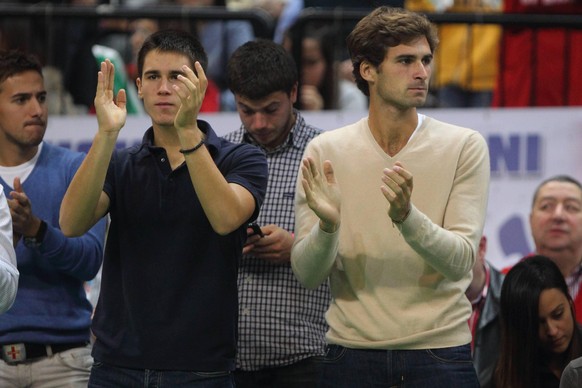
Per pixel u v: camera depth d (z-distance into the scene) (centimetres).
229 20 1827
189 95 1055
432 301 1138
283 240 1298
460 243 1108
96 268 1325
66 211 1105
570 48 1867
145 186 1141
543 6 1969
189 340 1123
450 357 1130
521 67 1881
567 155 1752
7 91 1329
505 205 1744
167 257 1130
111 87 1097
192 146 1071
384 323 1136
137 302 1130
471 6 2133
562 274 1423
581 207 1523
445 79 2012
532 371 1338
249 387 1351
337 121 1725
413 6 2177
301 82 1839
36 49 1864
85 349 1342
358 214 1156
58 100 1881
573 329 1341
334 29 1855
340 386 1156
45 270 1320
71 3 2312
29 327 1309
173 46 1145
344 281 1167
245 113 1351
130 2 2456
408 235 1084
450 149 1155
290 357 1334
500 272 1518
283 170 1366
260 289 1334
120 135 1708
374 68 1148
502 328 1352
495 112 1745
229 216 1089
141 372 1128
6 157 1348
